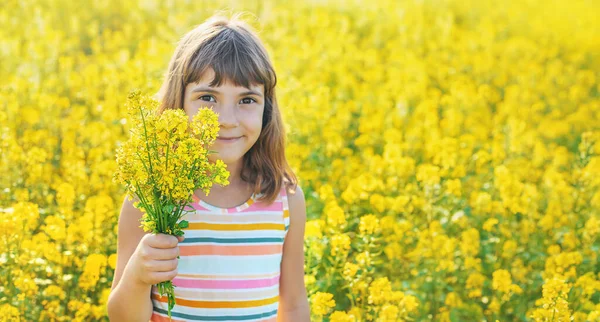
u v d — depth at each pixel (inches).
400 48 457.1
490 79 428.1
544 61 496.1
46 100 256.8
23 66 315.3
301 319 102.7
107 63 336.8
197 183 78.1
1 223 148.4
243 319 94.0
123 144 76.8
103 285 166.1
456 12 611.8
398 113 307.0
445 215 210.1
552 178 241.6
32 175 197.2
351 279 154.8
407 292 169.6
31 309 149.2
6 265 150.9
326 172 241.4
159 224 79.7
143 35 429.4
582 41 545.6
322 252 165.8
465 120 319.9
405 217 213.2
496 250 204.5
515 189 219.6
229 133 90.7
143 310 86.4
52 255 155.9
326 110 284.8
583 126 344.5
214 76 89.3
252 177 98.3
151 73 316.2
